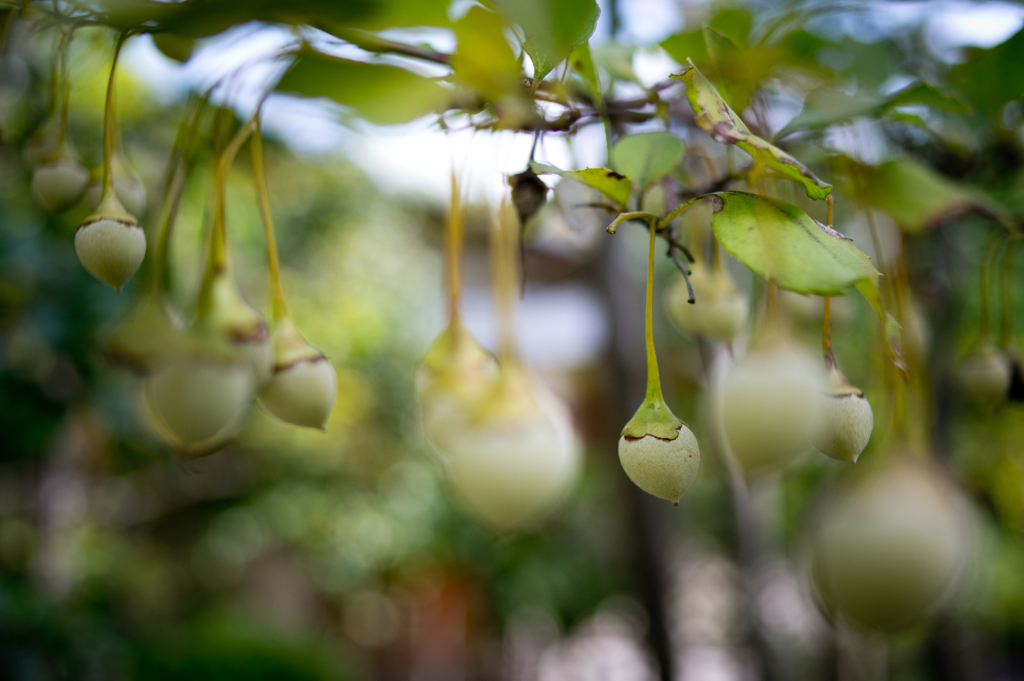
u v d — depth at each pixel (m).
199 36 0.22
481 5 0.22
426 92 0.25
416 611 1.91
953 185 0.27
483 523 0.22
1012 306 0.63
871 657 0.72
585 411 1.86
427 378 0.25
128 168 0.25
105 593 1.25
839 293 0.18
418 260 2.05
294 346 0.23
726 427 0.20
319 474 1.83
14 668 0.75
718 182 0.24
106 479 1.50
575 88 0.25
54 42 0.25
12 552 0.98
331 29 0.22
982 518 0.84
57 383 0.70
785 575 1.18
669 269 0.87
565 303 1.99
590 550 1.74
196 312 0.22
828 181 0.27
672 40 0.27
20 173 0.59
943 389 0.46
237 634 1.42
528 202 0.23
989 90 0.29
